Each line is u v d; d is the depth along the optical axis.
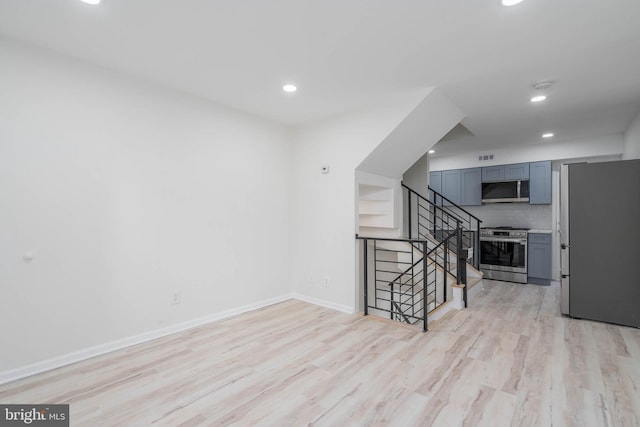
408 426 1.62
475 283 4.41
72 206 2.27
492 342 2.67
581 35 1.99
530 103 3.26
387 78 2.63
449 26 1.90
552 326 3.07
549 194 5.09
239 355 2.41
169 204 2.82
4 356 2.00
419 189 5.07
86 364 2.25
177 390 1.94
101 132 2.41
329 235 3.62
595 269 3.20
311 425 1.63
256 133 3.57
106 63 2.38
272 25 1.89
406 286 4.58
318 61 2.34
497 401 1.83
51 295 2.18
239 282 3.40
